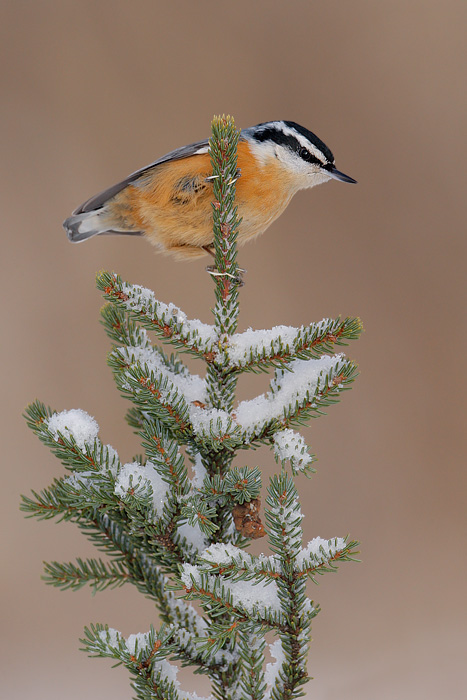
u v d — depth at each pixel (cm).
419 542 988
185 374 455
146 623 908
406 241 1134
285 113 1185
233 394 438
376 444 1054
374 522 1007
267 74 1195
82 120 1165
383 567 973
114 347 445
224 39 1202
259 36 1210
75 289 1102
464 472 1031
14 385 1041
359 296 1116
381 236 1138
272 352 429
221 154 470
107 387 1062
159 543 394
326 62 1198
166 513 389
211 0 1199
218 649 370
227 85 1193
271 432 413
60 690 821
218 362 430
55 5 1183
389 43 1195
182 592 396
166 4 1200
